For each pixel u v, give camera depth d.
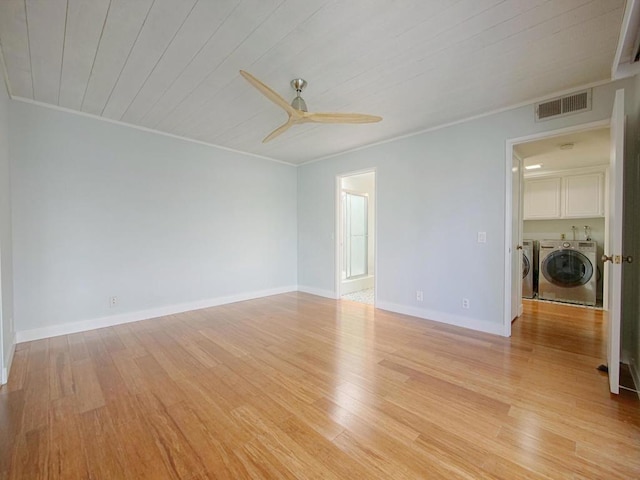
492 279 3.22
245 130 3.78
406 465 1.40
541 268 4.85
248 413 1.81
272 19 1.80
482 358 2.59
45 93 2.79
